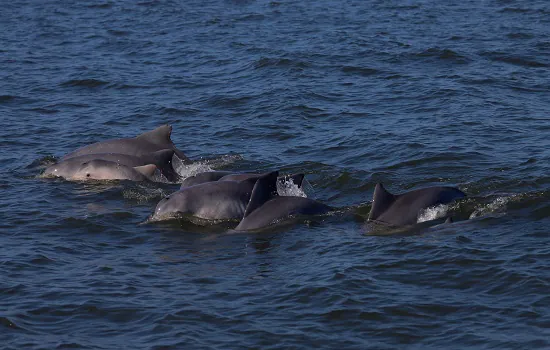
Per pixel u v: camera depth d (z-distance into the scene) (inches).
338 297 1915.6
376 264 2086.6
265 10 5890.8
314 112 3555.6
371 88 3880.4
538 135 3122.5
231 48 4778.5
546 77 3978.8
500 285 1950.1
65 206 2600.9
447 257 2100.1
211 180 2659.9
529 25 5113.2
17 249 2241.6
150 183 2859.3
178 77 4227.4
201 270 2110.0
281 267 2112.5
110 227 2423.7
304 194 2637.8
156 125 3511.3
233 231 2385.6
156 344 1743.4
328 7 5935.0
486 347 1695.4
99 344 1749.5
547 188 2559.1
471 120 3329.2
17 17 5856.3
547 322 1774.1
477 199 2465.6
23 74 4338.1
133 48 4896.7
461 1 5984.3
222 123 3491.6
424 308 1863.9
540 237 2206.0
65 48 4936.0
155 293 1975.9
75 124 3531.0
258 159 3034.0
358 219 2431.1
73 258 2196.1
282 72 4197.8
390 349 1711.4
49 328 1820.9
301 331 1785.2
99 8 6146.7
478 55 4399.6
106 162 2896.2
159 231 2399.1
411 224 2358.5
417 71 4143.7
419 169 2834.6
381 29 5132.9
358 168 2871.6
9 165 3016.7
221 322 1831.9
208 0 6353.3
